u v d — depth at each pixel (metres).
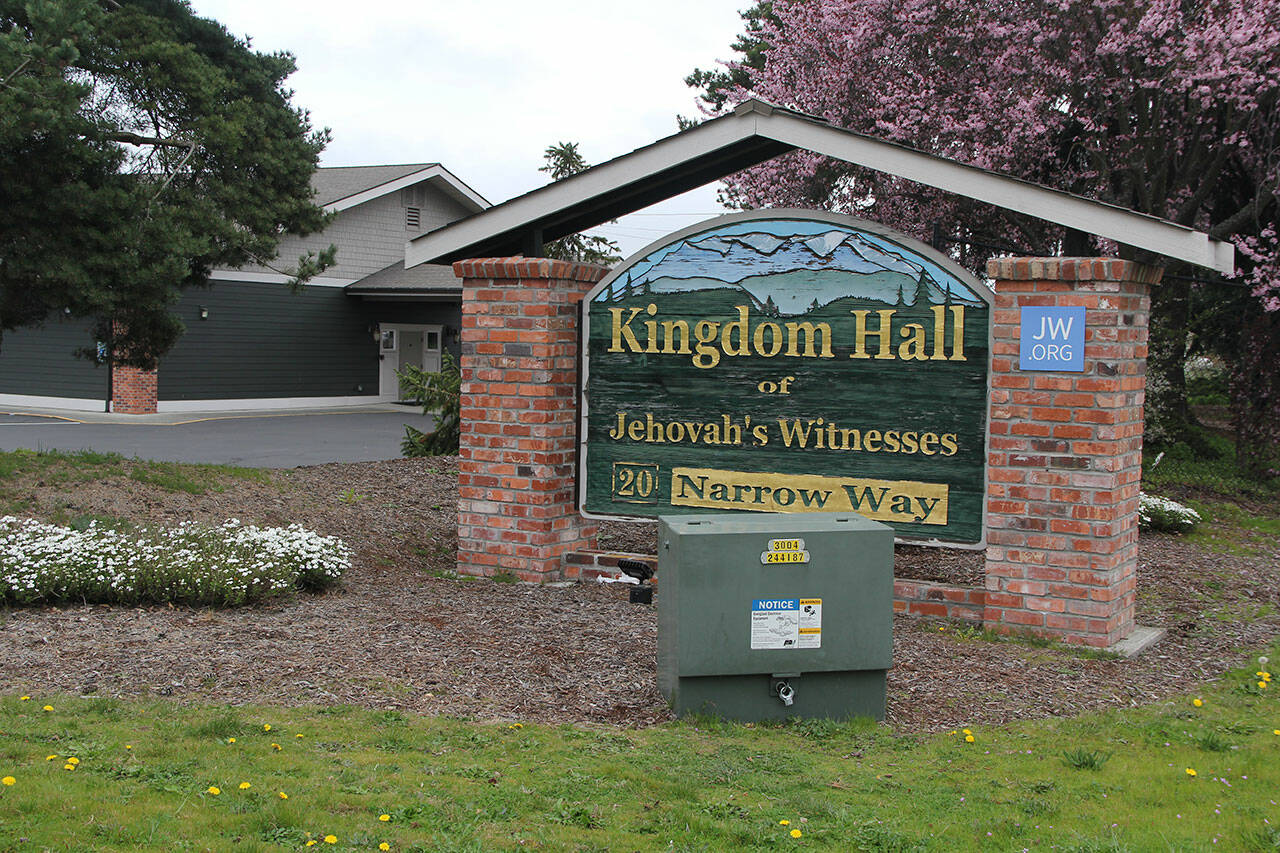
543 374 8.72
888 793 4.62
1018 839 4.09
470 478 9.04
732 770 4.80
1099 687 6.43
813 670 5.64
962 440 7.62
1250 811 4.43
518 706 5.73
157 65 13.54
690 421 8.44
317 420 26.84
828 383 7.99
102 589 7.47
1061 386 7.17
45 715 5.09
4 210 12.27
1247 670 7.04
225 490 10.95
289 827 3.88
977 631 7.58
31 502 9.52
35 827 3.71
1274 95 15.91
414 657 6.45
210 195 14.47
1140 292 7.31
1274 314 17.28
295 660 6.26
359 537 10.19
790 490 8.12
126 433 22.28
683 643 5.55
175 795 4.11
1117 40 14.70
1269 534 13.19
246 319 29.20
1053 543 7.24
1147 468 17.73
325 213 16.56
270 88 15.82
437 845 3.81
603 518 8.77
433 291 29.84
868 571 5.66
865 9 16.58
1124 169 16.83
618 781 4.59
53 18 11.47
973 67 16.91
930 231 17.33
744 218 8.20
